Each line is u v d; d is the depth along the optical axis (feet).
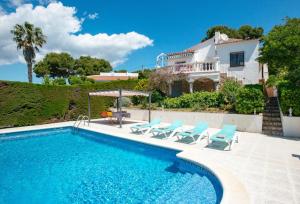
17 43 114.01
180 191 23.59
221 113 53.57
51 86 70.23
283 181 21.90
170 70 81.10
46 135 57.93
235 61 82.28
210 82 85.51
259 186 20.75
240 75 81.15
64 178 28.22
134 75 190.08
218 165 26.73
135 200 22.00
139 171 30.60
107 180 27.43
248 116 48.70
